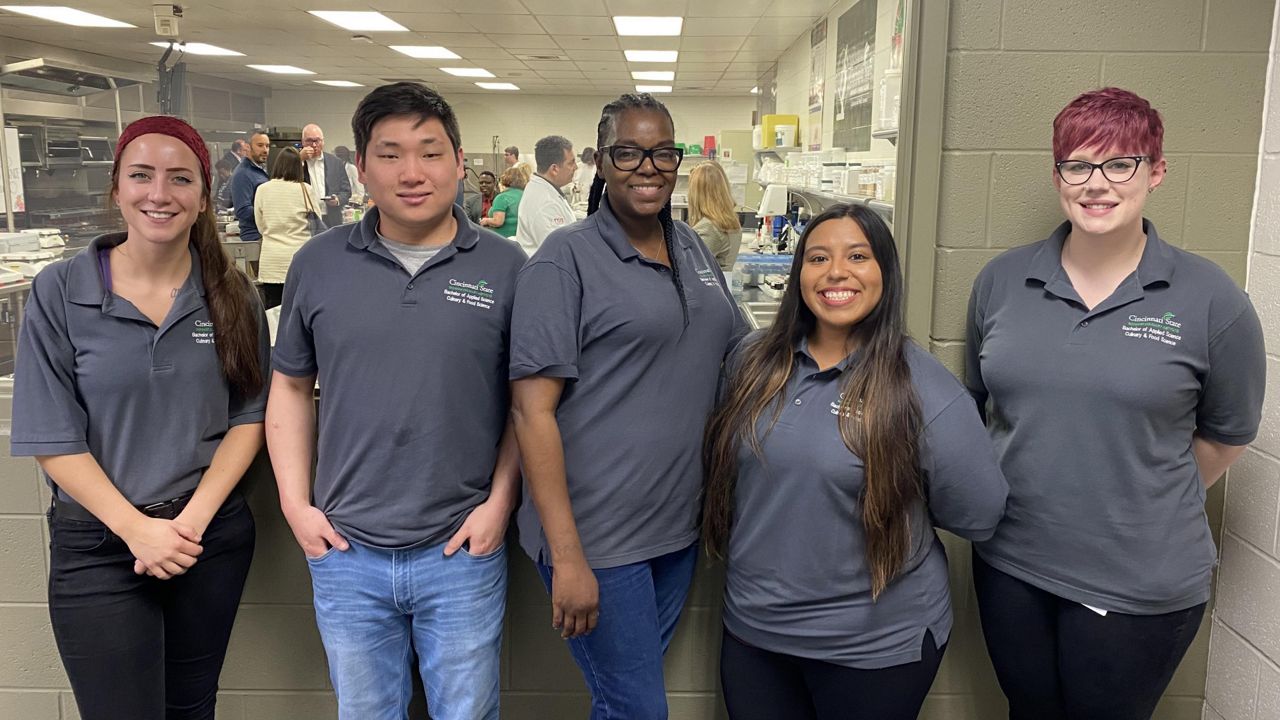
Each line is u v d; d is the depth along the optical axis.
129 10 6.54
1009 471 1.43
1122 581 1.35
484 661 1.48
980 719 1.88
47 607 1.85
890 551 1.25
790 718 1.41
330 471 1.43
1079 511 1.36
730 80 11.79
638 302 1.32
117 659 1.40
